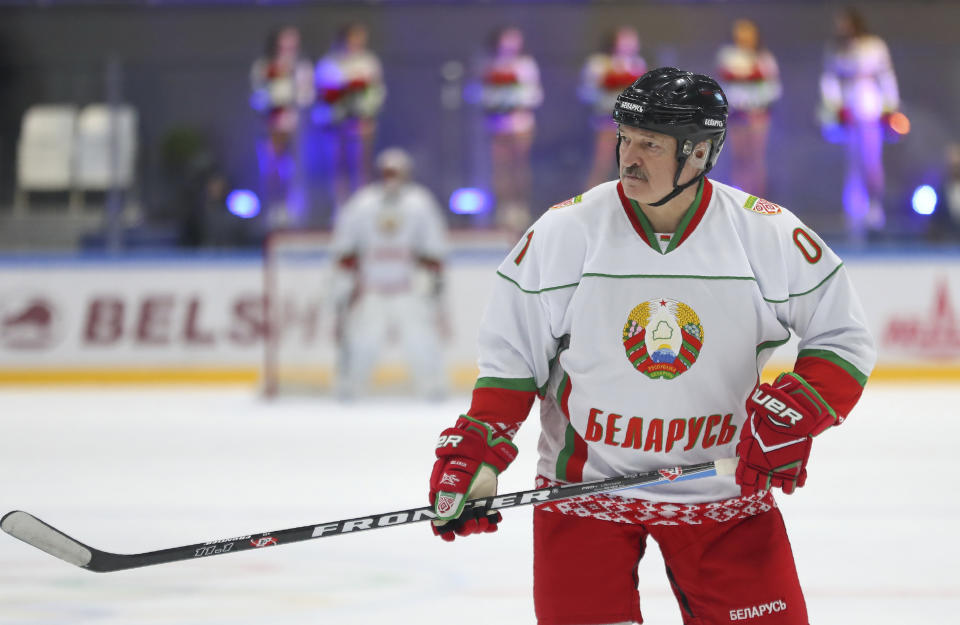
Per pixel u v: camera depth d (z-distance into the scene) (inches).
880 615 500.4
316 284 1333.7
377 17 1588.3
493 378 331.6
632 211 316.5
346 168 1556.3
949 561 594.6
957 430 1048.8
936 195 1556.3
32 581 562.9
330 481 827.4
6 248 1546.5
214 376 1449.3
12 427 1112.2
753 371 320.2
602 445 324.8
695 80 306.8
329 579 561.0
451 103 1571.1
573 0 1590.8
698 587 324.8
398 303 1312.7
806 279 318.3
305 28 1610.5
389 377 1321.4
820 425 307.7
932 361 1438.2
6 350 1451.8
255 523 691.4
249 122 1563.7
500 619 492.7
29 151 1546.5
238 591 541.0
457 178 1572.3
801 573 573.6
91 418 1175.0
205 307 1450.5
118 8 1599.4
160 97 1556.3
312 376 1328.7
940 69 1581.0
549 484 337.4
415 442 1014.4
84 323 1451.8
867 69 1528.1
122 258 1450.5
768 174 1579.7
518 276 327.9
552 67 1587.1
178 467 890.7
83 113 1552.7
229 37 1609.3
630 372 315.9
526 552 611.8
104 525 690.8
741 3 1592.0
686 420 318.3
